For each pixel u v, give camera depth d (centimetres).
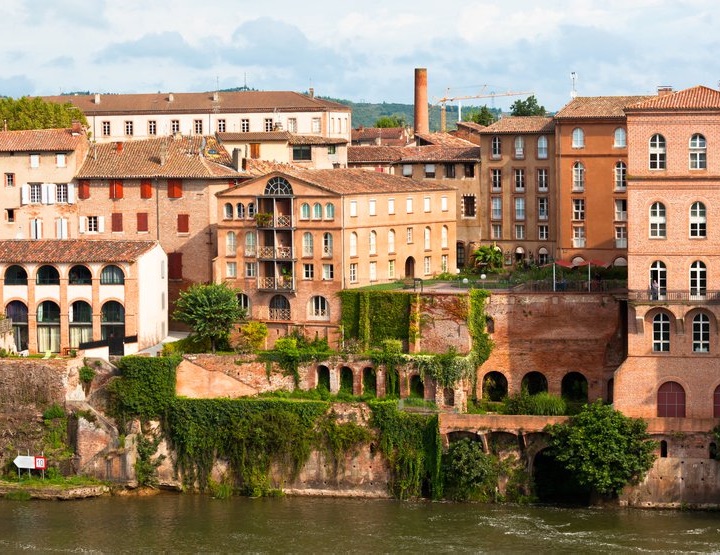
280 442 14362
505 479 14062
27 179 17938
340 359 15025
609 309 14838
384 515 13688
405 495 14200
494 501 14025
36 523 13688
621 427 13725
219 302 15812
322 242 16125
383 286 16325
